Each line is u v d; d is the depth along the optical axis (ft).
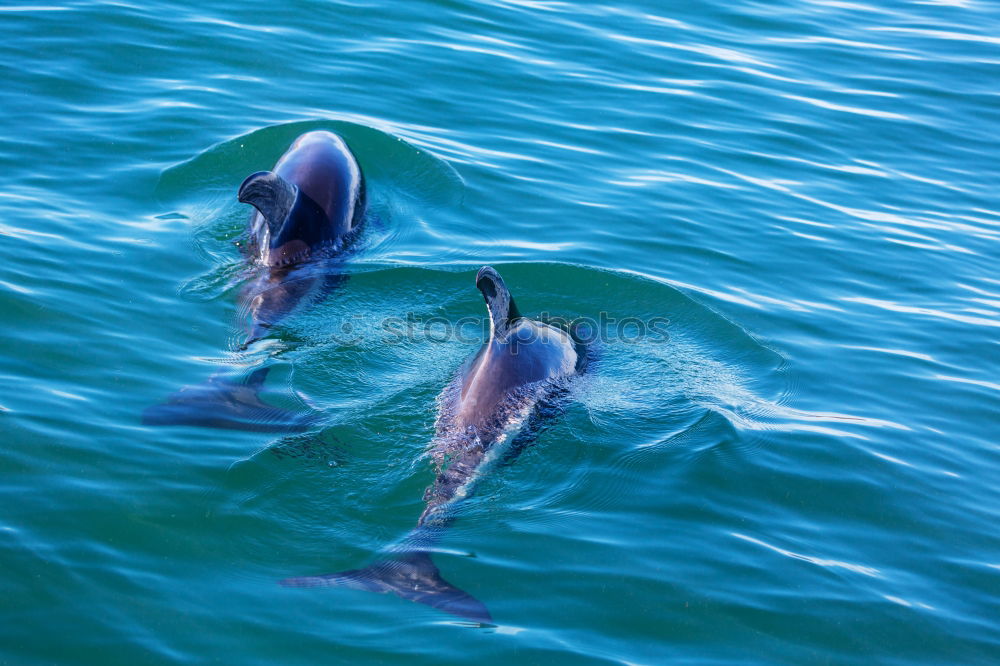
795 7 88.53
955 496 38.58
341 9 76.64
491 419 38.19
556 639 30.17
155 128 58.95
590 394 41.81
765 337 47.98
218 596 30.45
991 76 77.82
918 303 51.93
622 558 33.71
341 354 43.14
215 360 41.73
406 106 65.41
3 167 53.16
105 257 47.24
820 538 35.78
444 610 30.53
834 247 56.03
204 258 48.49
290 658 28.63
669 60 76.07
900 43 82.94
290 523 33.55
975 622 32.55
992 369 47.09
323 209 51.44
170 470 35.01
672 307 48.96
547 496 36.32
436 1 79.77
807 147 66.39
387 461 36.63
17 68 62.69
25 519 32.09
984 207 61.57
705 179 61.36
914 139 68.69
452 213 55.52
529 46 75.46
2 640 27.89
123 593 30.04
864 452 40.55
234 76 66.08
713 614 31.76
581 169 60.95
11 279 44.11
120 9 71.67
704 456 39.14
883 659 30.83
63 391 38.34
